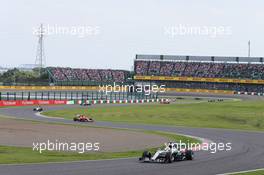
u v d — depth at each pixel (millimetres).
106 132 85875
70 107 160375
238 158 57531
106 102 187250
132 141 73000
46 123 101625
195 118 126188
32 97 181375
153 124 110812
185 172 44688
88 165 47125
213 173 44906
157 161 50906
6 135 75750
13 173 40469
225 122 120125
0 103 153750
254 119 122375
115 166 46938
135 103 188500
